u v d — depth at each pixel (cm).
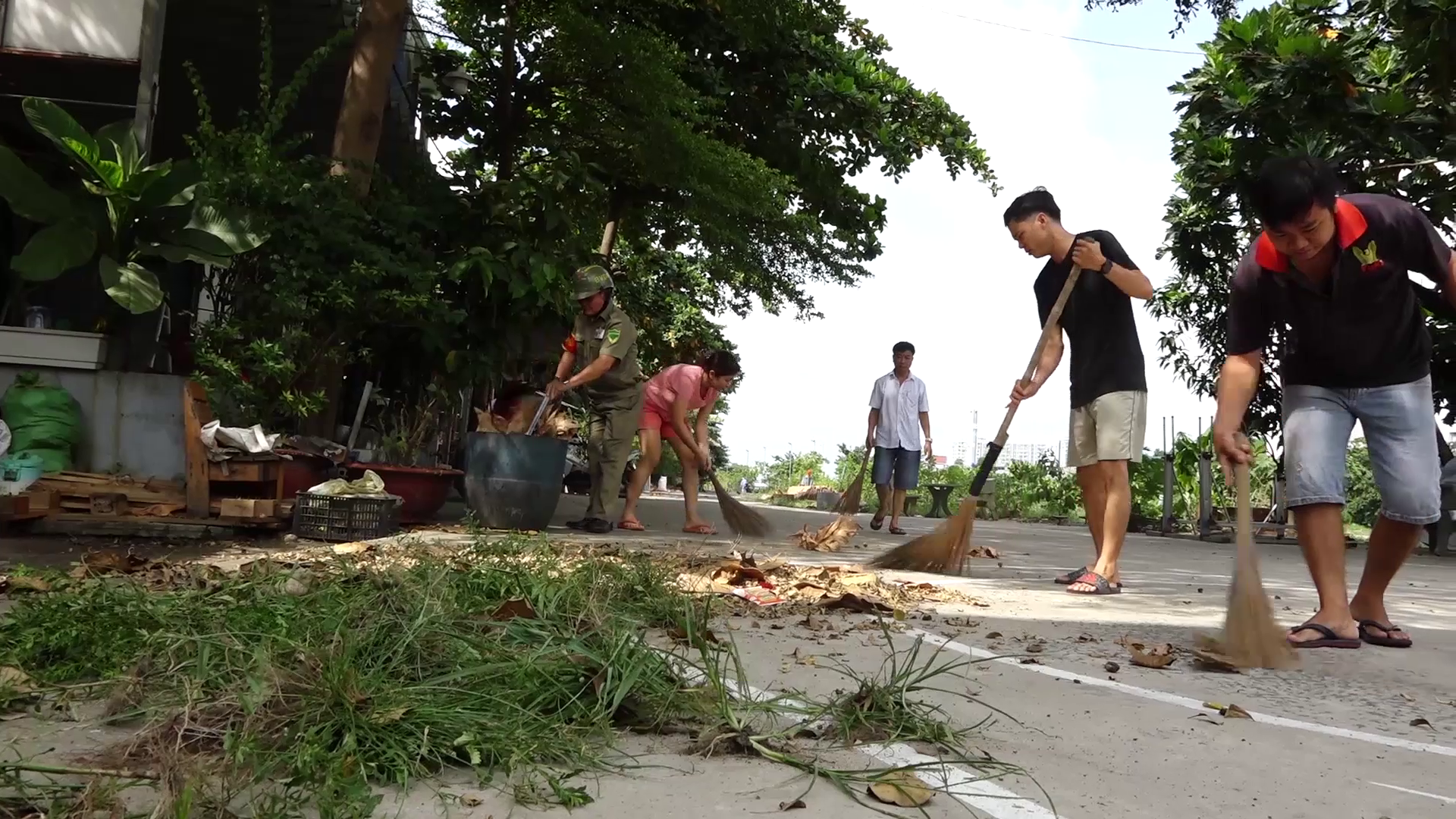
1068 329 585
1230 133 1255
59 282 951
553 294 885
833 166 1405
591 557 405
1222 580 674
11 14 835
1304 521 409
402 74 1212
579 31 1031
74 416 703
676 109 1102
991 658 286
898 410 1067
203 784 174
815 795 199
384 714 210
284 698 211
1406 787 221
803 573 553
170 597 301
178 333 862
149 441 714
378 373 971
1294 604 561
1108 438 566
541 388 1114
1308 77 1105
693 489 890
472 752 204
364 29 860
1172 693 310
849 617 435
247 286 773
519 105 1174
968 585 577
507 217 908
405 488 771
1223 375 407
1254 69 1173
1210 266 1430
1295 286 389
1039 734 254
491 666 243
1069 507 2034
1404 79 1145
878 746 232
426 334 825
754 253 1410
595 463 852
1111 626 439
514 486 743
